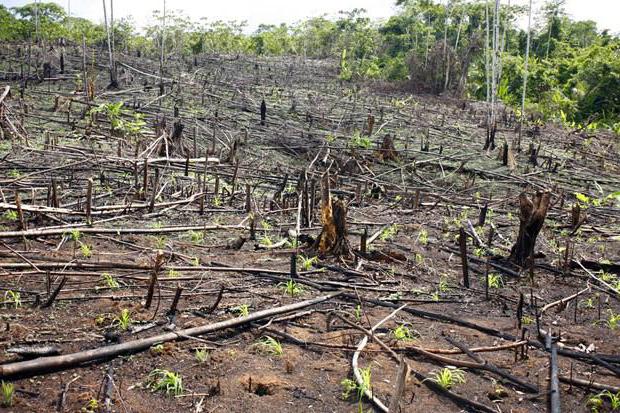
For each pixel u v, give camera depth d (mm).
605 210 9414
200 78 18469
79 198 7133
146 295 4797
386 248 6602
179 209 7418
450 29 28453
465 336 4625
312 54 32219
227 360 3924
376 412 3482
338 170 10117
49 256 5406
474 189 10484
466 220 8164
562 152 14359
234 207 7762
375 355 4160
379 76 25297
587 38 37812
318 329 4508
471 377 3996
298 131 12859
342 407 3531
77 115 12164
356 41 29531
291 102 16250
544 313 5234
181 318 4441
